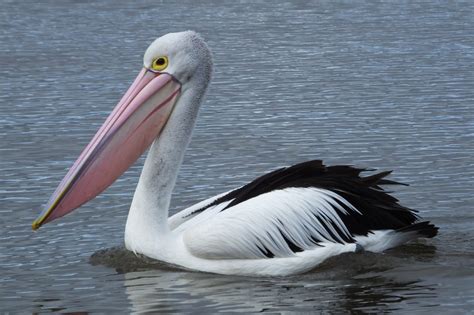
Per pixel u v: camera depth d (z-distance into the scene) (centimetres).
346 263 1270
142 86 1323
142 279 1253
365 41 3011
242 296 1183
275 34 3139
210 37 3091
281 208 1270
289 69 2623
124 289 1219
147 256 1299
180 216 1356
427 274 1242
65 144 1936
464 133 1967
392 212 1307
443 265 1269
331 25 3288
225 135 1977
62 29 3228
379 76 2523
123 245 1379
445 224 1441
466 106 2194
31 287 1237
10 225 1485
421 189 1619
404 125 2034
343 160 1805
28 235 1441
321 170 1322
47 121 2112
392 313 1121
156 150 1308
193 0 3806
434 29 3188
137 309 1149
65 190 1285
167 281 1244
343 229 1277
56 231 1455
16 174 1742
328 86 2419
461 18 3381
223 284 1230
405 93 2328
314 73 2572
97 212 1541
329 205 1277
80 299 1191
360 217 1287
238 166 1773
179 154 1312
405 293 1184
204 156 1831
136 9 3609
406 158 1805
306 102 2255
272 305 1149
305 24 3312
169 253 1290
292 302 1159
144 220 1301
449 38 3030
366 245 1287
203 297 1184
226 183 1681
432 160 1788
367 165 1770
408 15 3459
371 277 1238
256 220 1264
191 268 1278
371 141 1922
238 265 1265
